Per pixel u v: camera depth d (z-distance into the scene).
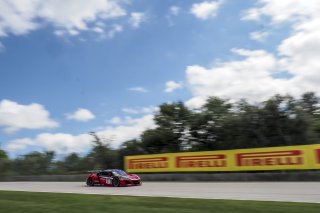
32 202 13.98
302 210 9.97
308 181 24.28
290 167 26.06
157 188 22.00
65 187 25.66
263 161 27.41
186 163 31.80
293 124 31.97
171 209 11.05
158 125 43.56
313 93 41.75
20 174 43.91
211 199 13.50
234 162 28.89
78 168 41.81
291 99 33.12
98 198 14.77
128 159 36.16
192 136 40.88
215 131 37.78
